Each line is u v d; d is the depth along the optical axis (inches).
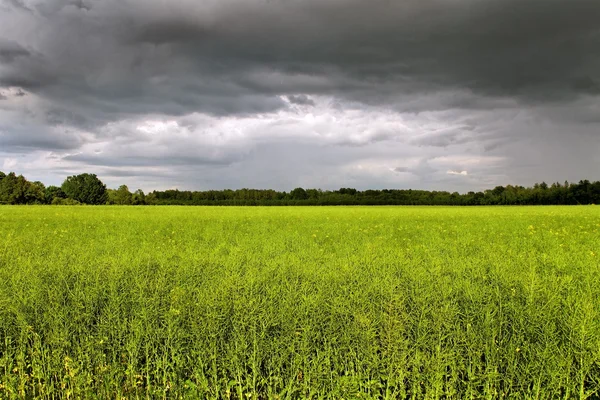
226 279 253.6
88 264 314.7
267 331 195.6
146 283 254.5
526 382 176.4
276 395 177.2
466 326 199.0
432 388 171.9
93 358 199.6
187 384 179.0
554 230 700.7
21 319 205.9
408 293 232.1
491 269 280.5
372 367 180.1
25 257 384.2
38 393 197.3
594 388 174.1
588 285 240.7
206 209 1859.0
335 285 241.0
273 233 672.4
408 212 1492.4
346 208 2139.5
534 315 191.5
